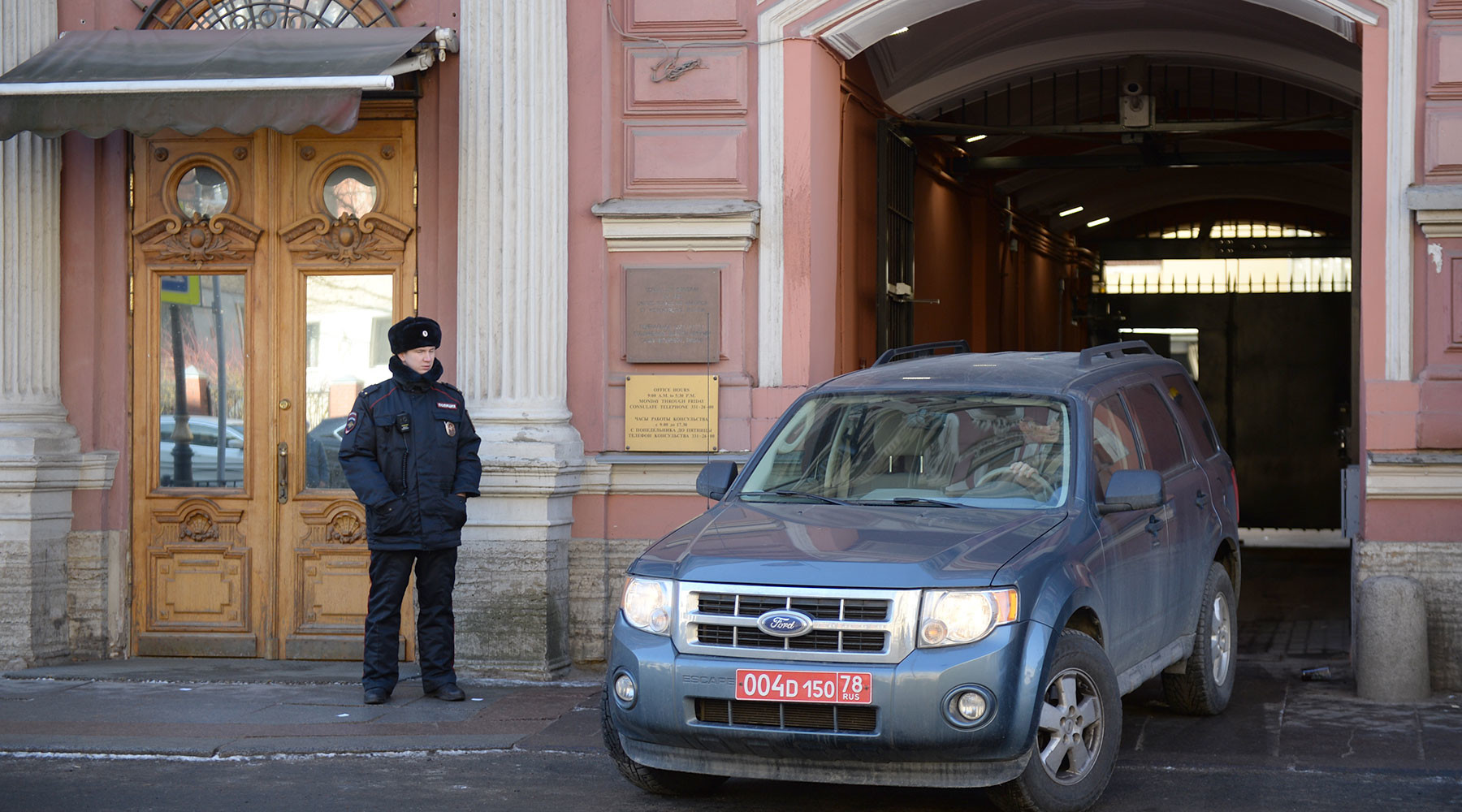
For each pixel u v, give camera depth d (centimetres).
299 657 917
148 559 934
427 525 774
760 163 887
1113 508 602
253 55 855
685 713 542
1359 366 887
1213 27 1143
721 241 884
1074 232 2048
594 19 889
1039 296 1892
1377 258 805
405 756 681
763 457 668
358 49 852
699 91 890
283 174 922
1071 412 636
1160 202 1950
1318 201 1881
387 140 911
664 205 882
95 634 930
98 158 936
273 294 921
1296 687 813
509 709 770
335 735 709
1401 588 769
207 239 927
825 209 926
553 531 865
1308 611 1136
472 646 859
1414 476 786
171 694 812
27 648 900
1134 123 1167
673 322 887
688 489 884
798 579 536
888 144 1084
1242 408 1981
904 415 657
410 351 774
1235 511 788
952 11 1073
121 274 935
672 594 554
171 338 935
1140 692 800
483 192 873
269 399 921
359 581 914
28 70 870
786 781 626
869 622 525
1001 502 611
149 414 935
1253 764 638
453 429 786
